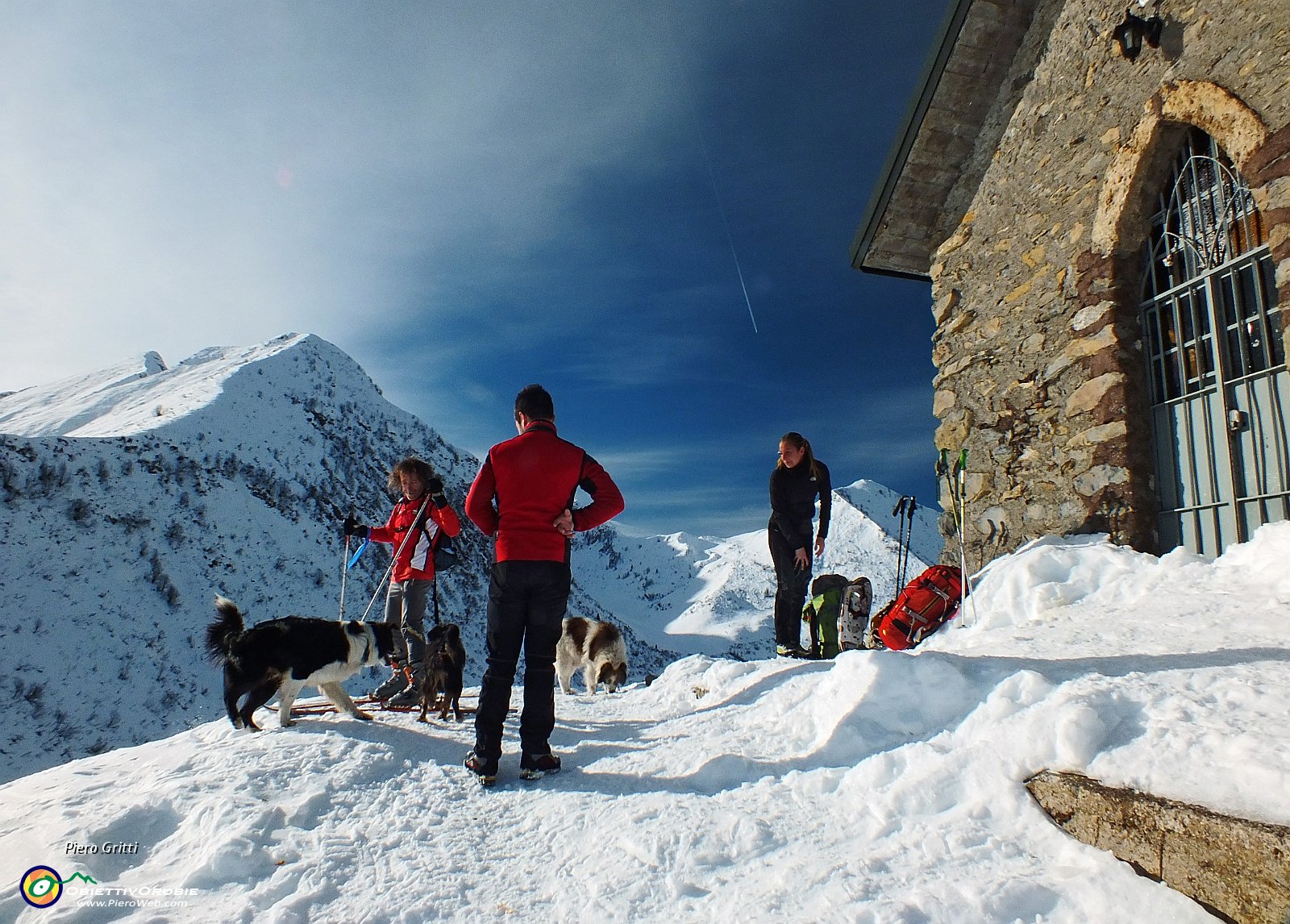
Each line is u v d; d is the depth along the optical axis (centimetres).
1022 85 723
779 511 666
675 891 234
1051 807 235
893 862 227
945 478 764
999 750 263
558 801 319
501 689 359
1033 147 691
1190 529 539
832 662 463
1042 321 659
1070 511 614
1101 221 600
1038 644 369
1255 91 480
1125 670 295
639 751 382
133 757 421
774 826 264
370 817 310
